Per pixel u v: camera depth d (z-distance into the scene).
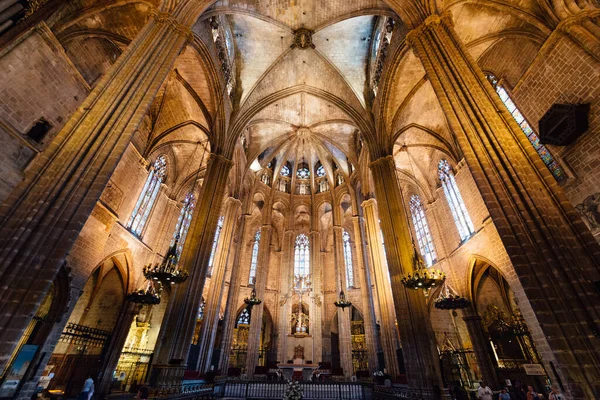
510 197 6.77
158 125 21.08
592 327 5.14
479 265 19.28
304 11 18.98
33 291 5.46
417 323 13.51
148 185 21.78
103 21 14.00
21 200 6.16
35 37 10.09
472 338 18.58
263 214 30.53
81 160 7.00
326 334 28.44
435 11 11.77
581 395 4.80
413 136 22.86
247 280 31.34
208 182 17.94
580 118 9.18
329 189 32.34
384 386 16.14
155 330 23.55
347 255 33.22
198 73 17.84
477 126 7.98
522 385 15.58
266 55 21.83
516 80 13.90
